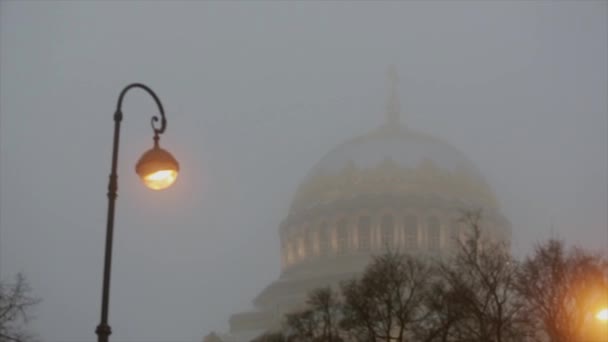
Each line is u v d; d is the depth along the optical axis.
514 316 153.00
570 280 125.31
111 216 60.78
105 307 58.81
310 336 153.25
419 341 152.25
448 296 132.50
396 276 154.75
